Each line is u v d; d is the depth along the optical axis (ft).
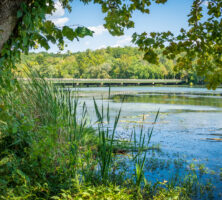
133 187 10.26
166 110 48.14
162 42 10.05
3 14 5.08
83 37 6.78
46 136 8.43
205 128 29.45
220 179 12.84
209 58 10.64
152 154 17.54
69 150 10.05
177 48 10.33
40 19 6.72
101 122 10.07
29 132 9.02
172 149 19.34
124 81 236.63
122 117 37.17
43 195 8.09
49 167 9.30
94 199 7.44
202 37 10.31
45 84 13.11
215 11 10.41
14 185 7.86
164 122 33.45
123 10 10.53
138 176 9.97
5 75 6.63
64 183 8.79
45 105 11.59
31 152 8.57
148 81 251.60
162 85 272.10
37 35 7.06
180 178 12.63
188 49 10.48
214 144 21.26
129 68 366.22
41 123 11.20
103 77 294.25
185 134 25.77
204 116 39.88
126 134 24.34
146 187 10.36
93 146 14.67
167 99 78.07
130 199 8.57
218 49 10.43
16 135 9.32
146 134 25.26
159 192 9.89
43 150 8.16
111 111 44.93
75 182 8.80
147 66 368.89
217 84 10.13
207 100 73.87
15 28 6.04
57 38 7.05
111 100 71.77
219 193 10.92
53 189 8.42
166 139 23.24
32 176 8.40
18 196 7.09
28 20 5.58
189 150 19.11
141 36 10.00
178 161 15.72
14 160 8.46
